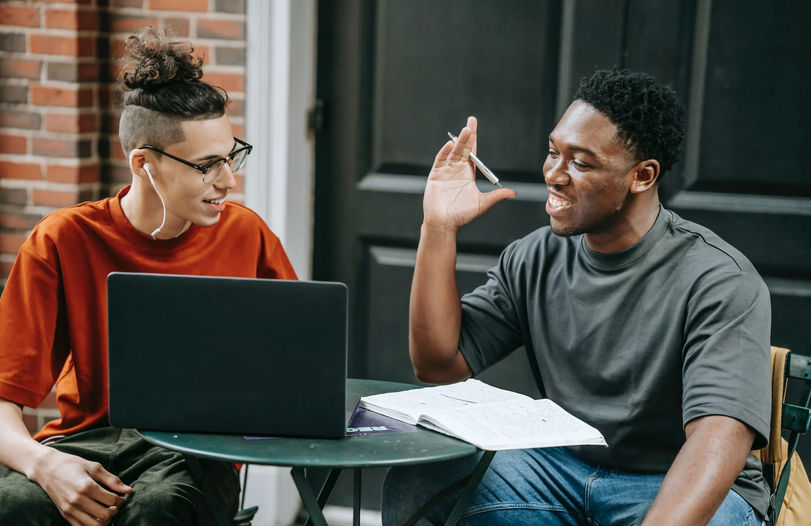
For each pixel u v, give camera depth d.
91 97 2.50
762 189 2.30
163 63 1.64
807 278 2.31
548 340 1.69
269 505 2.56
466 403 1.51
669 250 1.57
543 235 1.75
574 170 1.54
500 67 2.40
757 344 1.45
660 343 1.55
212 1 2.41
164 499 1.51
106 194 2.57
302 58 2.47
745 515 1.48
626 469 1.62
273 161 2.46
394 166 2.53
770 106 2.26
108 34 2.49
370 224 2.56
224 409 1.36
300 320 1.33
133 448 1.67
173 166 1.64
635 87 1.53
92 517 1.47
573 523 1.61
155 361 1.36
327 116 2.54
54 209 2.49
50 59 2.43
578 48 2.35
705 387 1.42
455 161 1.64
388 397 1.55
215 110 1.66
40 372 1.67
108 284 1.35
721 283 1.50
